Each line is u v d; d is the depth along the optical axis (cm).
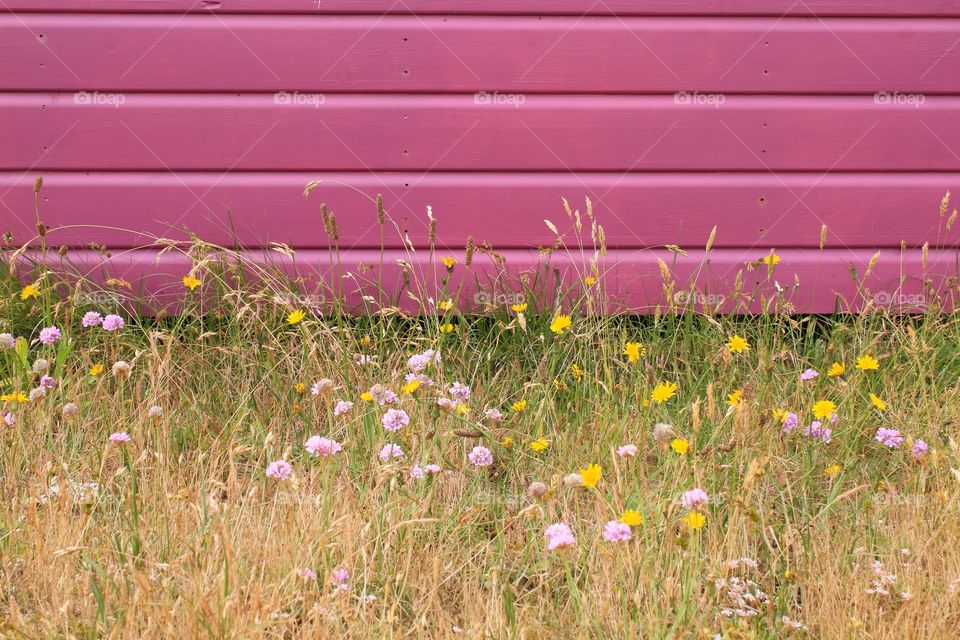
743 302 401
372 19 393
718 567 236
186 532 252
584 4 393
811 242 412
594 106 400
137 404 321
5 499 273
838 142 404
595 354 366
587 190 406
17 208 398
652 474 294
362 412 317
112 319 339
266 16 392
